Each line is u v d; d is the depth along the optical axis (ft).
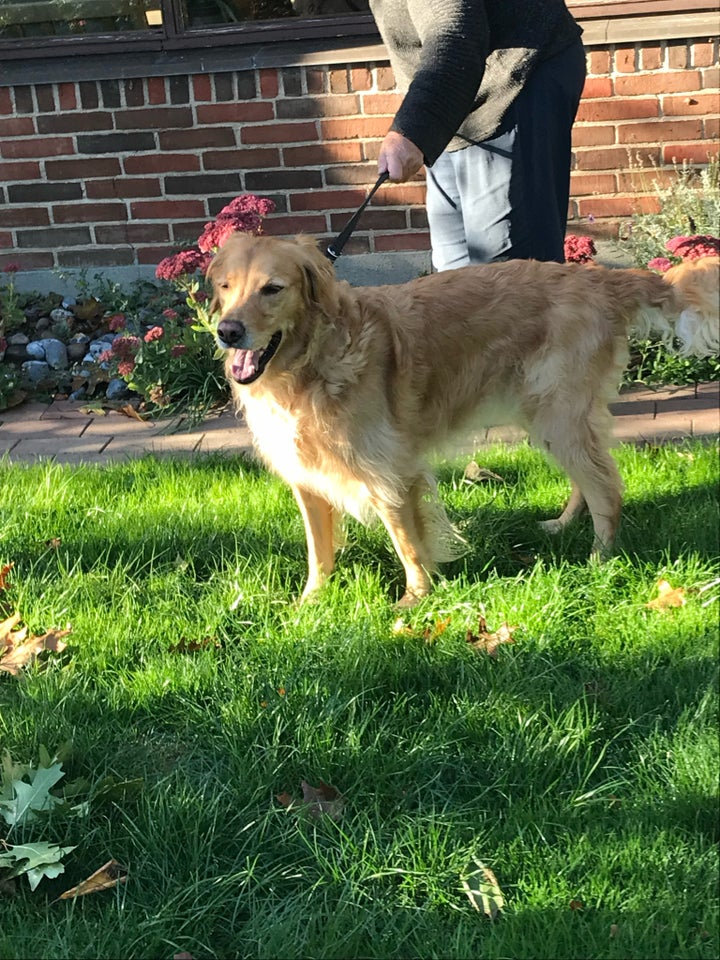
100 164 12.21
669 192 11.47
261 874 6.15
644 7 11.28
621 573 7.83
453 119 8.07
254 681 7.09
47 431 10.55
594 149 11.78
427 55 7.98
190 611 7.75
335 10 11.73
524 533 8.43
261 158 12.04
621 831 6.21
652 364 10.77
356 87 11.73
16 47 11.94
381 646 7.27
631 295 8.26
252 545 8.34
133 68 11.81
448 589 7.83
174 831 6.33
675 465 8.99
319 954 5.52
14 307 11.85
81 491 9.09
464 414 8.29
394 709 6.88
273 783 6.56
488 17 8.38
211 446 10.08
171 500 8.91
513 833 6.27
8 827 6.44
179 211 12.30
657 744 6.64
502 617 7.53
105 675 7.26
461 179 8.90
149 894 6.02
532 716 6.76
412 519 7.95
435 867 6.08
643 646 7.23
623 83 11.55
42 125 12.12
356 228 12.14
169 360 10.73
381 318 7.82
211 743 6.78
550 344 8.15
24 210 12.42
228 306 7.52
